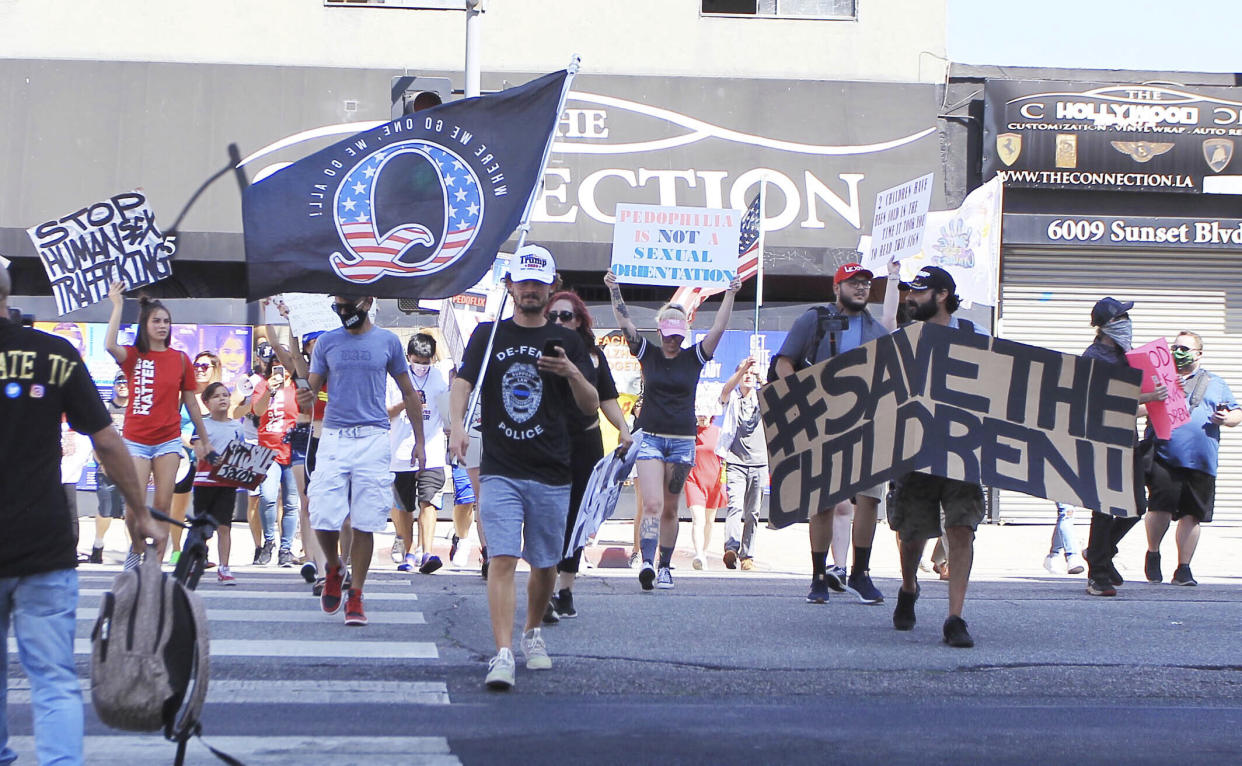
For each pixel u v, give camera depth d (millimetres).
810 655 7695
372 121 19391
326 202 10375
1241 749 5816
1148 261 19891
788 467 8859
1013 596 10562
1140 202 19750
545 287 6691
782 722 6168
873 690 6918
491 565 6656
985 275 18078
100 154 18938
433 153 10391
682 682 6992
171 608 4426
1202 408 11578
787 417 8891
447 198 10414
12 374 4395
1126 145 19438
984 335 8359
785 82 19844
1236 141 19516
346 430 8539
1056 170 19406
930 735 5961
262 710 6172
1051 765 5477
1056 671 7398
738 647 7914
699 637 8242
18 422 4379
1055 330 19828
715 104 19672
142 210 11586
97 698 4363
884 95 19922
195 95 19281
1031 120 19375
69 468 12992
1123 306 10688
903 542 8500
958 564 8141
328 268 10375
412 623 8641
